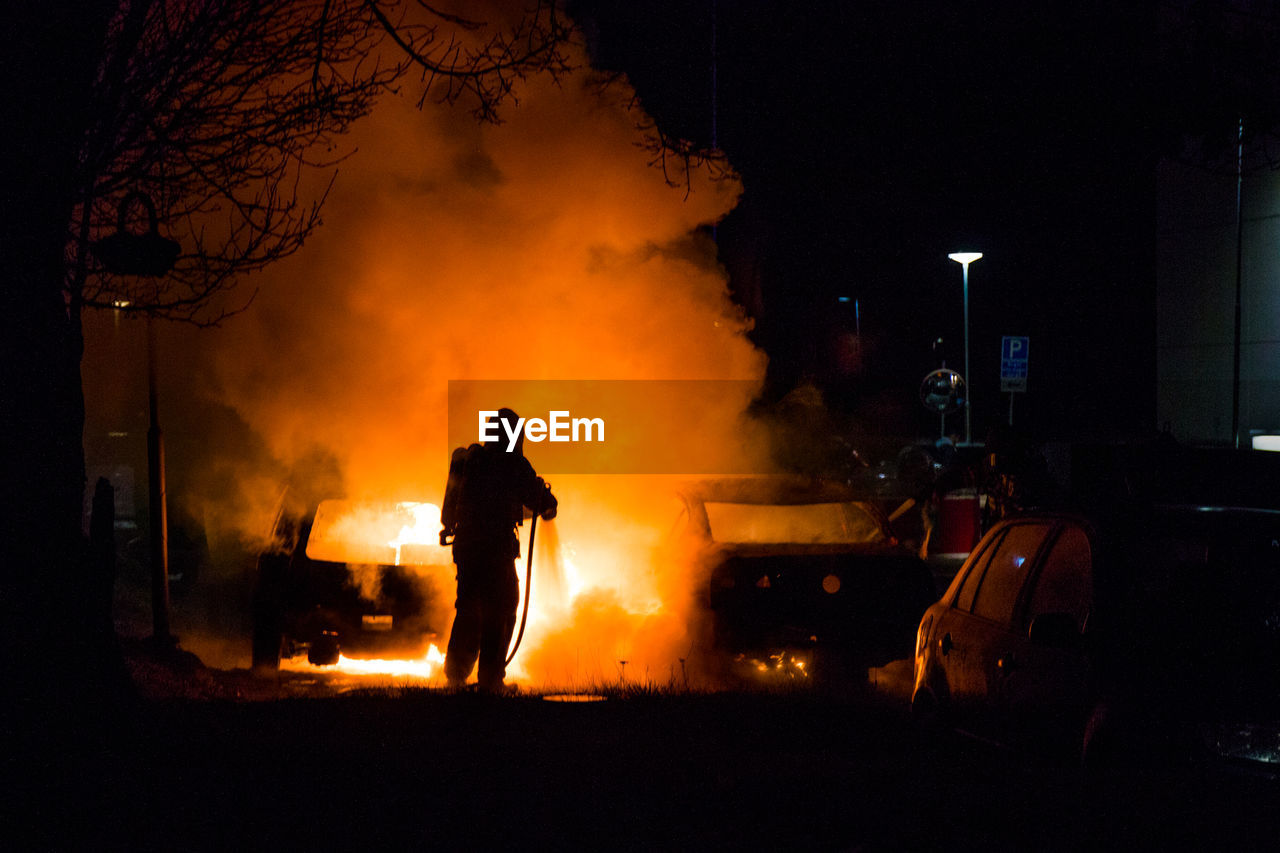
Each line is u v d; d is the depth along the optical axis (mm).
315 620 24172
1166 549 13547
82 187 15359
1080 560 14078
